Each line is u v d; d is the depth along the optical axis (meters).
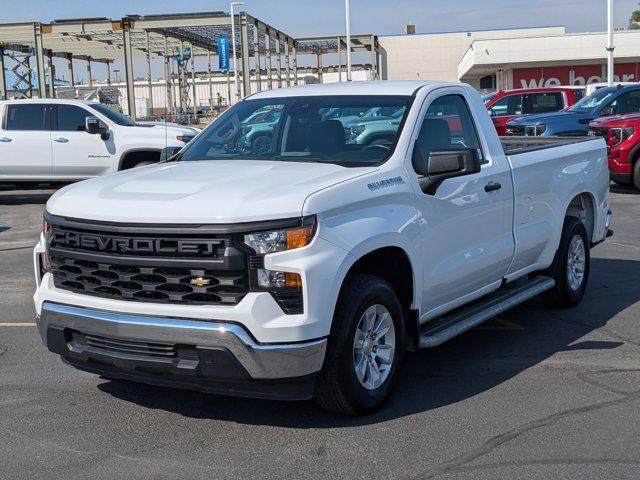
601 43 44.94
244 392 4.43
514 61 46.03
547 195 6.88
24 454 4.34
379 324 4.90
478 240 5.88
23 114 16.53
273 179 4.74
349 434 4.57
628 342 6.41
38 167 16.50
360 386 4.71
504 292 6.66
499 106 24.48
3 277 9.41
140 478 4.03
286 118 5.83
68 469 4.14
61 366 5.92
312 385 4.45
